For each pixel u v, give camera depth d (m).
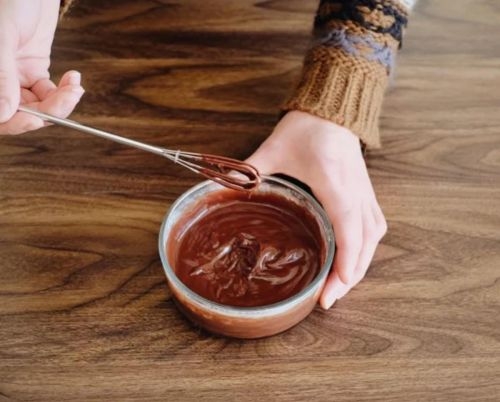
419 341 0.52
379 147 0.63
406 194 0.61
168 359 0.51
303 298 0.50
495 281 0.55
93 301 0.54
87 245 0.57
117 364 0.50
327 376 0.50
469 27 0.77
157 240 0.57
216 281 0.52
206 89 0.69
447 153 0.64
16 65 0.56
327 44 0.64
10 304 0.53
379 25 0.64
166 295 0.54
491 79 0.71
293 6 0.79
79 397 0.48
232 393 0.49
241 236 0.55
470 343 0.51
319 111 0.60
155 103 0.68
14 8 0.56
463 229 0.58
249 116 0.67
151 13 0.77
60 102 0.55
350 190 0.58
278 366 0.50
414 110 0.68
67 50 0.73
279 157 0.60
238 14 0.77
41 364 0.50
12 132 0.54
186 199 0.55
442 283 0.55
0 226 0.58
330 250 0.52
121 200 0.60
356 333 0.52
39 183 0.61
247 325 0.50
